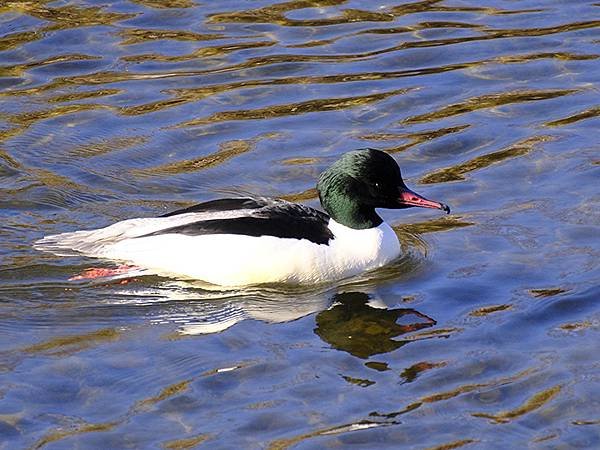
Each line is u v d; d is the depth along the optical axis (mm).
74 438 11117
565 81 19266
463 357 12438
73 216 15742
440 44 20609
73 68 19953
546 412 11461
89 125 18234
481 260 14539
